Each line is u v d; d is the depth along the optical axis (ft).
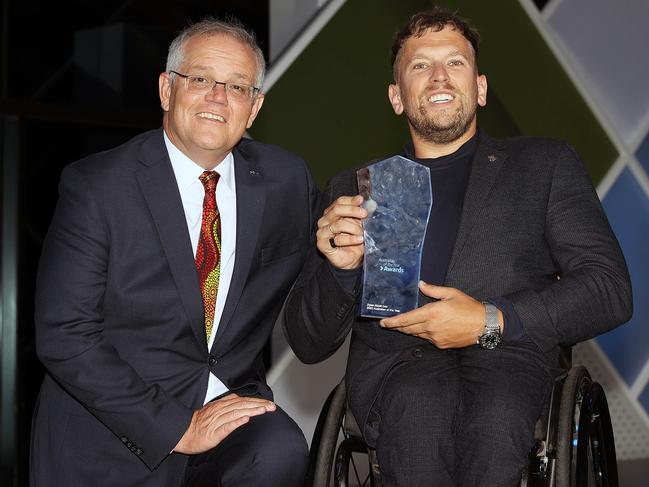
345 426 7.64
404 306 6.90
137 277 6.93
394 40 7.89
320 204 7.94
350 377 7.43
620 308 6.93
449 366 7.11
